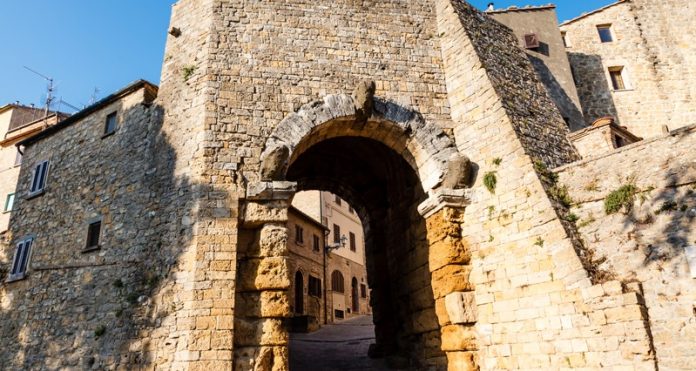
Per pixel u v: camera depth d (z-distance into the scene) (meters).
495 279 12.78
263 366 11.73
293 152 13.98
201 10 16.03
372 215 21.70
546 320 11.48
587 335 10.71
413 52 16.47
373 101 15.08
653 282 10.42
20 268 18.67
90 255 16.16
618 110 25.44
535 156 13.32
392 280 19.58
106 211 16.52
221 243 12.45
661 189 11.08
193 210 12.93
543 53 24.20
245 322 12.11
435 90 15.98
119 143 17.48
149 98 17.91
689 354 9.52
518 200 12.90
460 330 12.86
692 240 10.29
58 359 15.20
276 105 14.52
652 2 28.11
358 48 16.08
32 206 19.84
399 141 15.60
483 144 14.35
